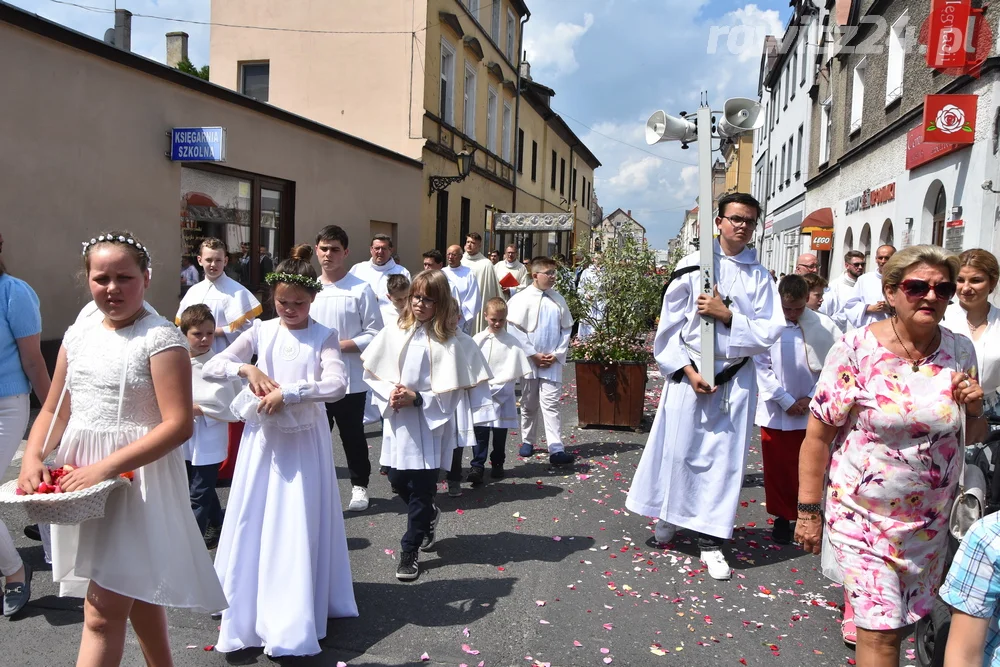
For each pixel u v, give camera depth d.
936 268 2.59
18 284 3.95
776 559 4.82
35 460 2.56
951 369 2.71
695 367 4.71
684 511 4.70
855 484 2.81
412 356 4.38
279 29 17.61
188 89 9.61
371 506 5.65
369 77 17.33
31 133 7.49
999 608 1.88
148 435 2.51
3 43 7.14
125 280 2.54
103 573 2.52
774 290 4.78
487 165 23.69
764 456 5.10
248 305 5.93
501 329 6.39
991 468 3.45
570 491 6.18
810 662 3.51
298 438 3.50
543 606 4.02
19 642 3.49
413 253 17.36
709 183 4.74
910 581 2.79
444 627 3.76
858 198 17.72
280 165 11.71
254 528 3.45
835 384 2.85
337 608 3.74
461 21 19.95
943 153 11.55
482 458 6.28
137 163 8.84
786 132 29.98
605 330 8.43
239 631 3.39
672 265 8.48
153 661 2.81
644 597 4.18
